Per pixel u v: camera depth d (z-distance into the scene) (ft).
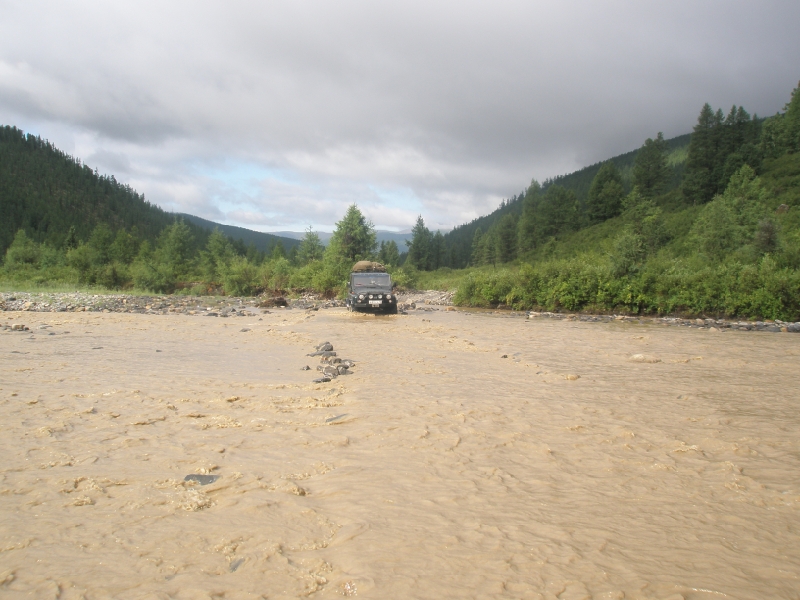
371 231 134.41
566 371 32.83
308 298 120.88
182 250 193.47
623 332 57.88
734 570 10.22
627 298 82.43
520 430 19.81
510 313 87.30
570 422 20.98
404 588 9.42
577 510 12.98
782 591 9.47
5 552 10.57
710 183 236.63
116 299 100.63
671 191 286.05
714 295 76.64
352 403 23.84
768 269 74.95
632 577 9.90
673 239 189.67
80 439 18.16
